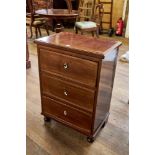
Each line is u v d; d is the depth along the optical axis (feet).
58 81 4.75
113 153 4.66
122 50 12.17
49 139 5.03
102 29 16.71
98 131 5.15
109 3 15.66
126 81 8.29
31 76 8.35
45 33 15.48
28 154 4.54
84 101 4.53
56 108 5.18
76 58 4.19
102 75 4.22
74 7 16.15
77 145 4.87
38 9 13.33
